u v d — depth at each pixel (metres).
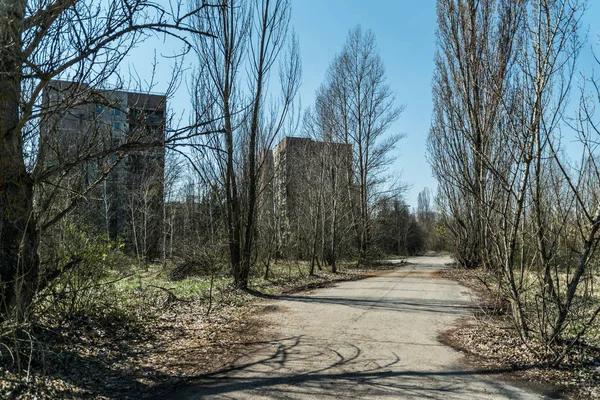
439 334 8.15
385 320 9.55
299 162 26.84
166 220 29.19
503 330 7.87
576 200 6.03
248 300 12.45
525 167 6.37
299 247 27.20
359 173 33.84
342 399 4.73
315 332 8.23
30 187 5.40
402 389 5.09
